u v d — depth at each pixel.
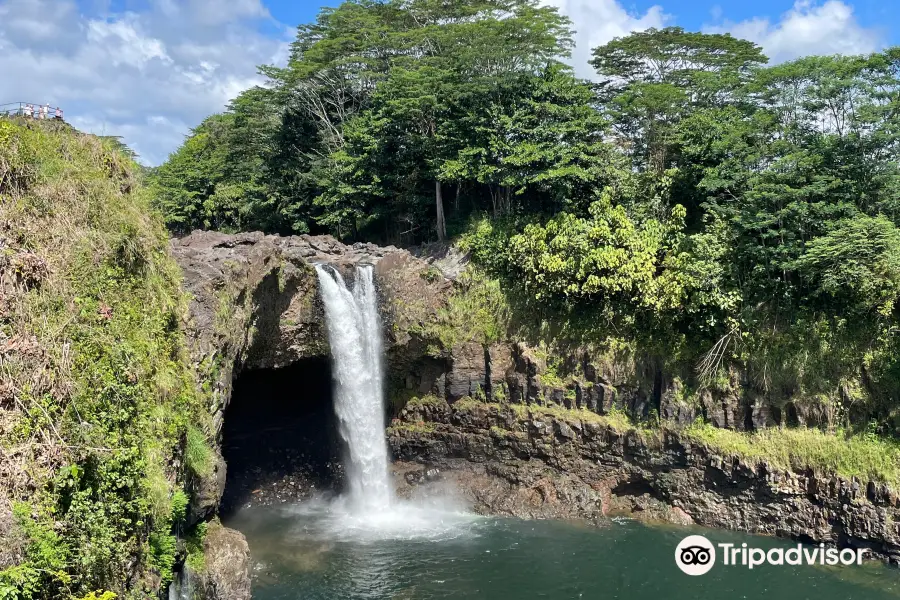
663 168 40.28
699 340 32.94
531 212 39.53
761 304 32.34
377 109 44.94
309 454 37.22
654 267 33.44
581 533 30.31
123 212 19.44
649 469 32.78
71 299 16.62
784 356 31.38
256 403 36.34
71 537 14.23
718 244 31.98
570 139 38.44
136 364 17.45
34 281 16.27
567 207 37.94
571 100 39.25
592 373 34.38
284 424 37.28
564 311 35.75
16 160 17.20
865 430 29.56
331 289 33.19
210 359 23.16
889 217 30.89
